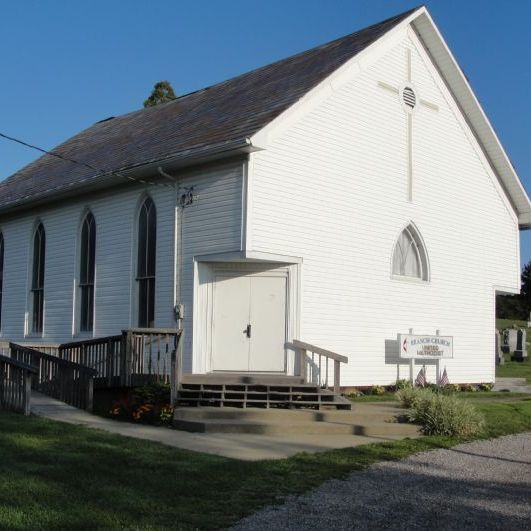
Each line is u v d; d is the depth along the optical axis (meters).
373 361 20.27
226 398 16.02
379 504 8.92
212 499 8.79
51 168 26.84
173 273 18.81
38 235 24.83
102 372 17.89
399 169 21.31
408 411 15.09
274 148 17.81
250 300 18.36
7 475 9.37
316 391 16.42
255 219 17.34
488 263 24.23
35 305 24.61
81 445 11.51
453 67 22.48
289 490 9.35
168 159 18.02
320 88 18.78
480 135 23.97
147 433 13.33
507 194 25.16
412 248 22.05
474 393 21.78
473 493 9.69
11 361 15.12
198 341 18.11
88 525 7.53
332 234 19.20
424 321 21.86
